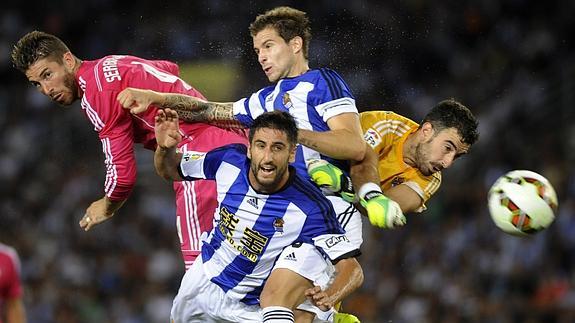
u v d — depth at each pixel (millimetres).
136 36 45656
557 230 32969
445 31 44375
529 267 32344
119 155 14883
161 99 13586
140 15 46000
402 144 14766
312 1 43375
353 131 13219
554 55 43594
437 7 44594
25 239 37438
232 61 40875
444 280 33031
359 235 13664
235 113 14172
